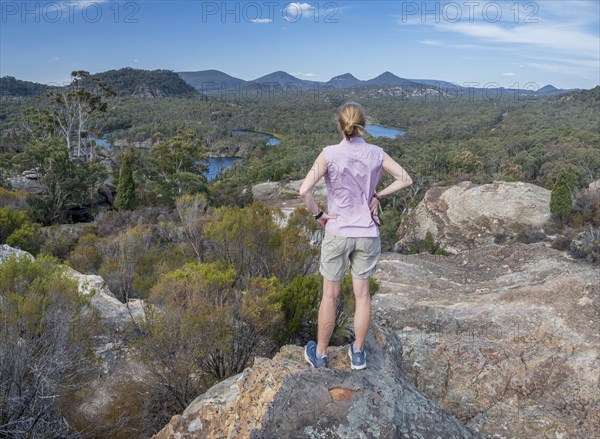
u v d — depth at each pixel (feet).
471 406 22.38
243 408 12.75
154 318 22.82
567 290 39.45
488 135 406.62
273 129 530.27
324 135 417.28
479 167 230.89
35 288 22.74
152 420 20.95
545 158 257.75
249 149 424.05
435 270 58.54
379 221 11.16
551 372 25.89
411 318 38.34
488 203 92.99
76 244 64.90
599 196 83.30
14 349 18.40
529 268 54.65
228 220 36.96
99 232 85.30
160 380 22.17
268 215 39.42
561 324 33.83
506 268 58.03
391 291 46.96
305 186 10.61
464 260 64.03
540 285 41.83
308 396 11.39
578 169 202.90
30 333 19.95
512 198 92.43
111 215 96.94
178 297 24.26
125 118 514.27
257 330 23.16
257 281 26.18
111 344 26.91
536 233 77.10
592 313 35.29
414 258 63.82
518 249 62.64
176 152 164.96
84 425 20.21
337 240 10.94
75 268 47.16
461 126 453.17
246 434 11.98
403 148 292.20
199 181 139.03
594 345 29.81
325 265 11.27
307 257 36.22
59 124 192.95
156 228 66.39
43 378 17.70
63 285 22.80
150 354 21.81
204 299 23.17
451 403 22.56
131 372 24.72
